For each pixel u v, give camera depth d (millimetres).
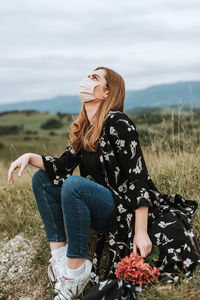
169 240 1970
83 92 2137
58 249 2164
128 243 1976
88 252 2369
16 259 2688
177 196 2250
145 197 1912
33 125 78062
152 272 1804
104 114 2068
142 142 3900
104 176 2117
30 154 2262
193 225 2396
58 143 3361
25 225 3121
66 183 1918
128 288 1751
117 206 1988
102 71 2164
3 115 99062
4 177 4910
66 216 1922
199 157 3500
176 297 1689
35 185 2244
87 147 2107
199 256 1961
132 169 1956
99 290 1736
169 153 3666
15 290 2334
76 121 2285
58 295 1954
